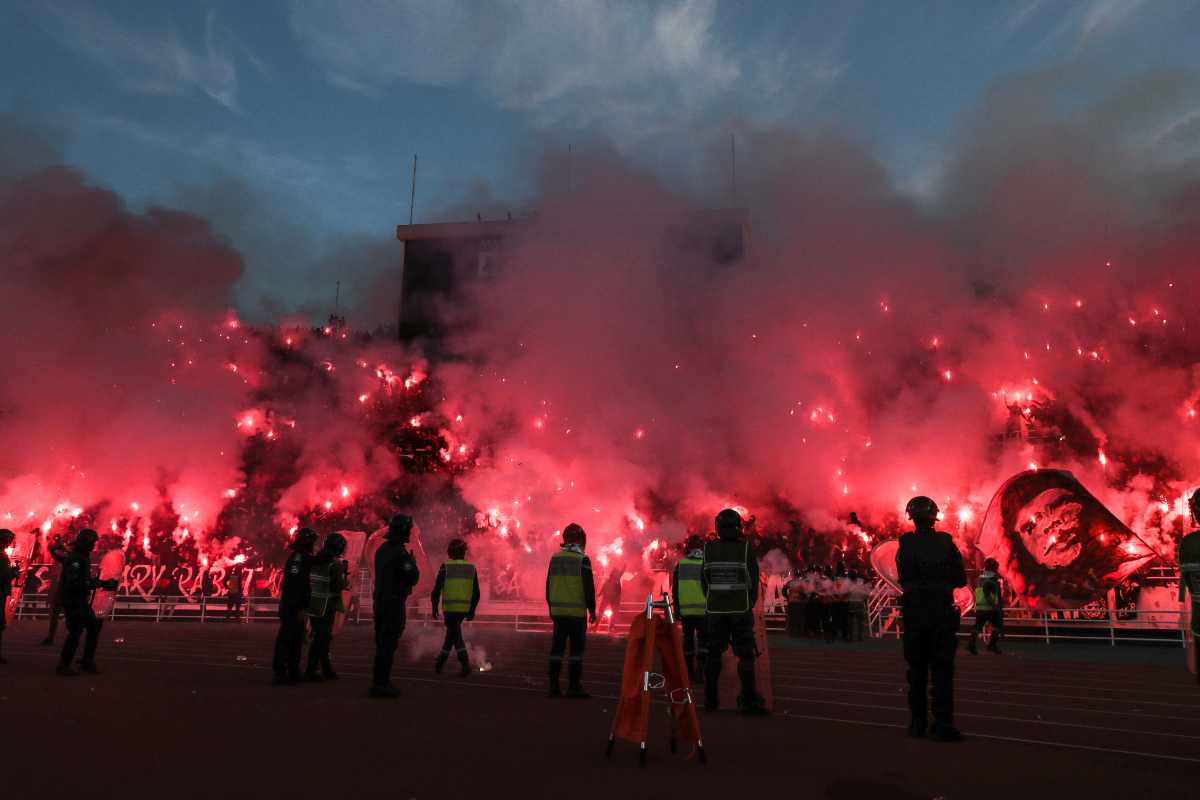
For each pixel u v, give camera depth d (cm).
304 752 527
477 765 496
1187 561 625
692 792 434
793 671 1175
